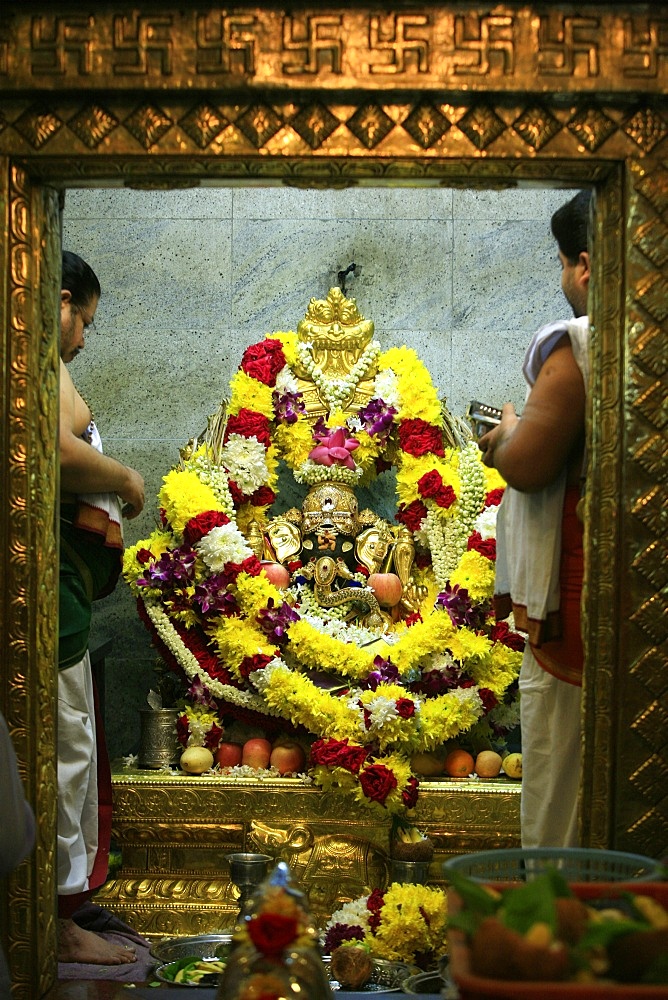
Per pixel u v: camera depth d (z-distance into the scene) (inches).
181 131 92.6
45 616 95.7
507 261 171.3
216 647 149.5
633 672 92.6
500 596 110.9
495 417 111.6
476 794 140.4
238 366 171.2
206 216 171.8
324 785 139.6
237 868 123.6
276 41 91.3
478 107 92.3
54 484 97.2
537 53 91.0
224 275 171.8
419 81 91.1
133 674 169.5
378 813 139.6
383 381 158.9
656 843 92.4
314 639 144.9
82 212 171.5
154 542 152.3
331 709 140.3
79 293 122.8
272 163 92.9
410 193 171.6
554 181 94.6
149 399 171.5
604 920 54.0
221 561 147.5
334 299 161.0
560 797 100.2
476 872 67.7
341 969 116.0
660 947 51.6
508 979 49.4
